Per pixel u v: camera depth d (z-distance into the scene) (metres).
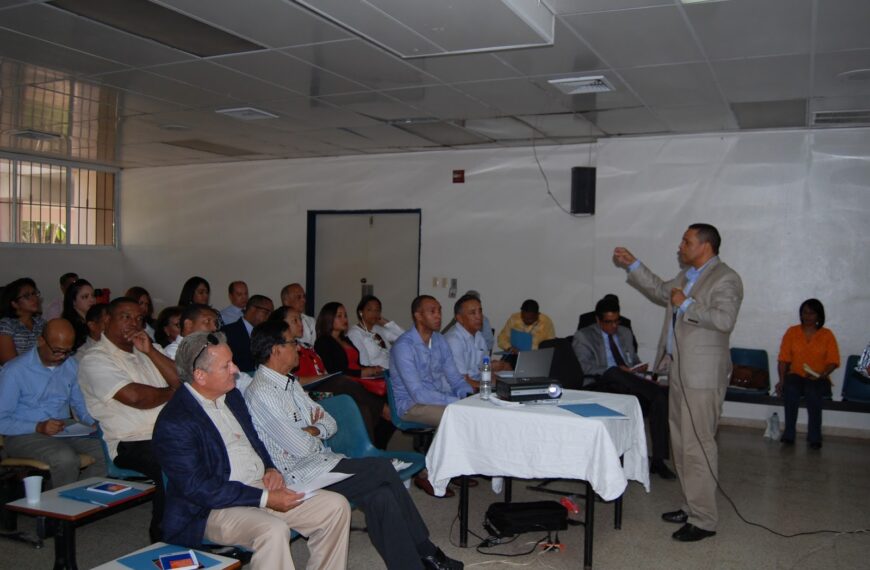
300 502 2.60
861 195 6.22
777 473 5.05
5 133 7.45
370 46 4.29
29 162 9.19
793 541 3.71
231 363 2.60
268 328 3.10
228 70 4.91
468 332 4.93
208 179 9.62
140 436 3.38
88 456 3.71
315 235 9.00
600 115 6.07
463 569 3.13
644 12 3.67
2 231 8.98
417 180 8.24
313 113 6.29
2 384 3.68
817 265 6.38
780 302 6.51
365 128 6.92
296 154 8.66
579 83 5.07
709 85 5.04
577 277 7.43
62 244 9.62
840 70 4.60
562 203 7.49
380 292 8.61
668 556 3.47
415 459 3.65
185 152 8.63
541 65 4.63
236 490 2.52
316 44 4.27
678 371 3.68
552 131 6.81
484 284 7.89
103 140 7.84
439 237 8.12
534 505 3.62
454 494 4.38
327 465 3.04
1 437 3.97
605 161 7.11
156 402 3.38
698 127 6.46
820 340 5.98
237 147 8.20
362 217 8.70
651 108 5.77
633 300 7.01
